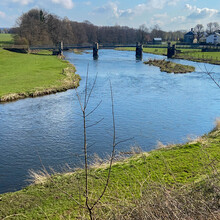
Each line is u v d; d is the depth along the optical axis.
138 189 6.56
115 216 4.53
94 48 73.00
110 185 6.92
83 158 11.96
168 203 4.34
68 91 27.55
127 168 8.11
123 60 64.25
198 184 5.97
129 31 160.62
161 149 10.41
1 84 28.33
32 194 6.93
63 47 75.00
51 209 6.08
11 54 62.59
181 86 30.80
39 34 87.50
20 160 11.94
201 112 20.08
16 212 6.08
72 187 7.05
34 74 35.56
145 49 111.06
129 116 18.84
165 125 16.97
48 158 12.11
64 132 15.55
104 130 15.91
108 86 30.38
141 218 4.24
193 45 96.75
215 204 4.48
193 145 10.18
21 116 18.70
